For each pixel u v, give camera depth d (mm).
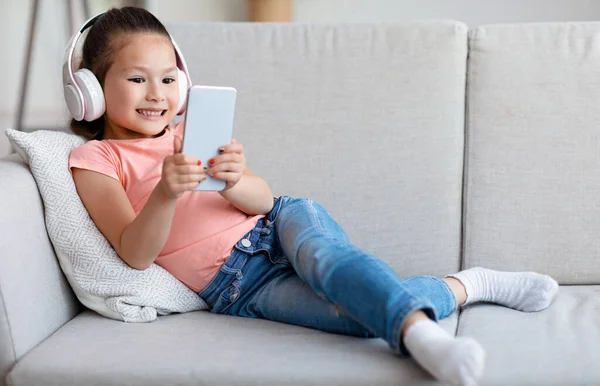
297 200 1512
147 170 1491
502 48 1659
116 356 1208
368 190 1649
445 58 1666
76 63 1608
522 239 1625
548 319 1373
